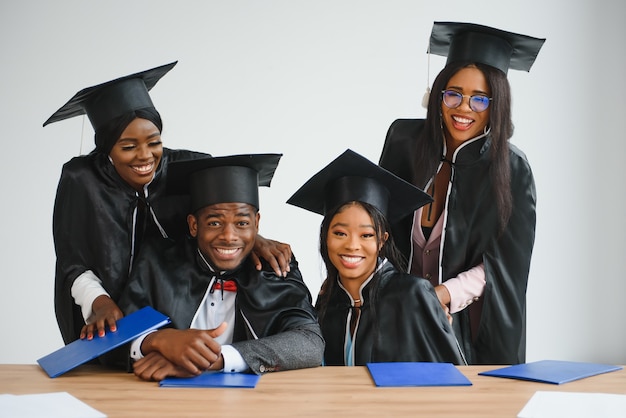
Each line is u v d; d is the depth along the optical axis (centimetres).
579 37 623
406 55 624
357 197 279
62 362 222
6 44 613
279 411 181
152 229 289
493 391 202
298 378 219
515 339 326
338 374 225
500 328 325
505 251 323
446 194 324
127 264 284
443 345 279
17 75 614
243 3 622
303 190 290
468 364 327
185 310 258
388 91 624
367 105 623
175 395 196
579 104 625
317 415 178
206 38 621
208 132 621
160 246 268
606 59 622
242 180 262
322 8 624
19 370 226
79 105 287
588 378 218
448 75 315
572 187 625
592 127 624
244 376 218
